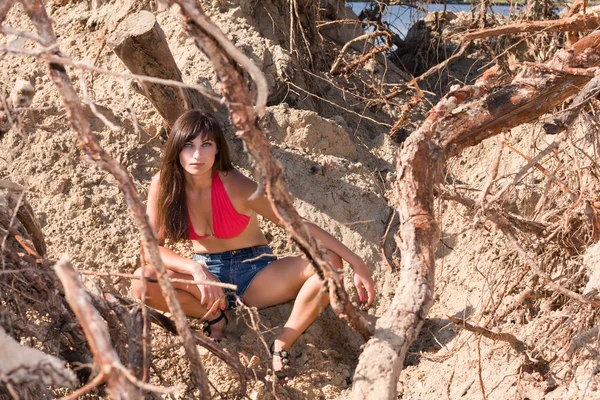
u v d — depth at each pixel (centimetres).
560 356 263
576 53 260
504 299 316
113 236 348
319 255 186
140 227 163
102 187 365
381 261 372
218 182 306
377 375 188
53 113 384
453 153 257
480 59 595
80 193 358
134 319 214
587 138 283
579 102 249
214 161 305
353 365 329
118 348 216
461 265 355
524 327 296
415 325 201
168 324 244
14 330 211
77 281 141
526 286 310
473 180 425
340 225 380
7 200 238
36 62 411
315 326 337
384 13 582
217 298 296
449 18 633
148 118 392
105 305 217
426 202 236
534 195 371
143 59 349
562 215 294
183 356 301
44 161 367
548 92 256
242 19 461
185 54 433
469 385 286
